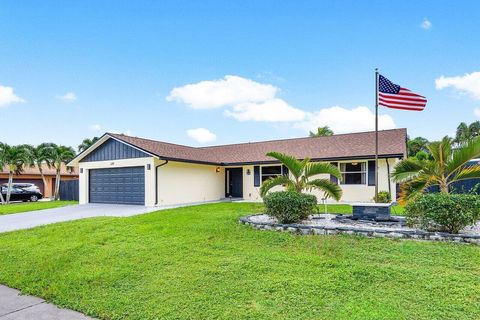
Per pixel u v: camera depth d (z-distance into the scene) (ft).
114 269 17.34
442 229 22.40
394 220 28.09
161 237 24.49
